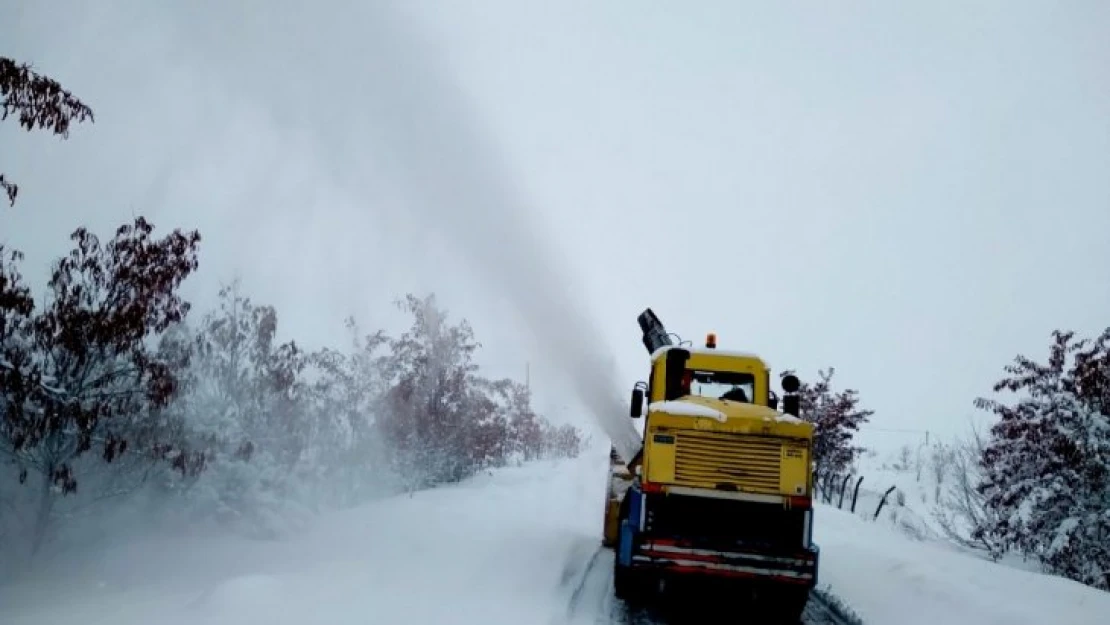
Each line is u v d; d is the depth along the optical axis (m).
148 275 7.45
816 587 9.56
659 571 7.64
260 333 10.47
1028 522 12.48
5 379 6.71
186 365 8.87
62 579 7.28
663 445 7.96
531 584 8.19
